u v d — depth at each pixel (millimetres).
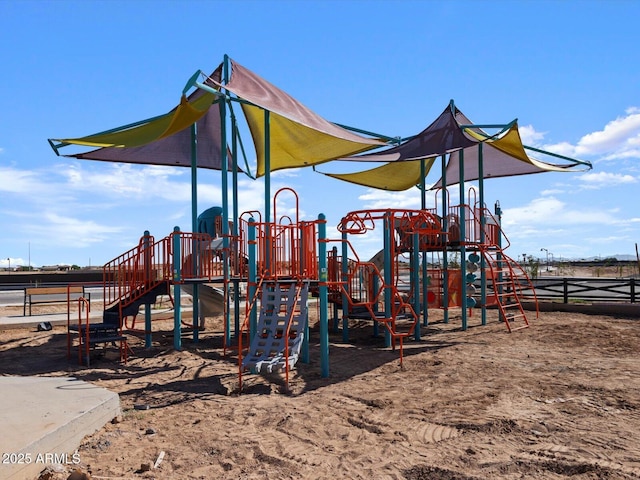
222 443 5438
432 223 13172
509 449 5121
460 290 15562
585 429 5695
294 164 15492
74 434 5309
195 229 13047
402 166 18844
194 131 13289
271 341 8773
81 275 38781
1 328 14148
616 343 11289
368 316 12375
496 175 18766
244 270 12727
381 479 4496
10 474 4332
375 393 7578
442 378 8445
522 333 13156
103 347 11875
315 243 9633
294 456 5059
